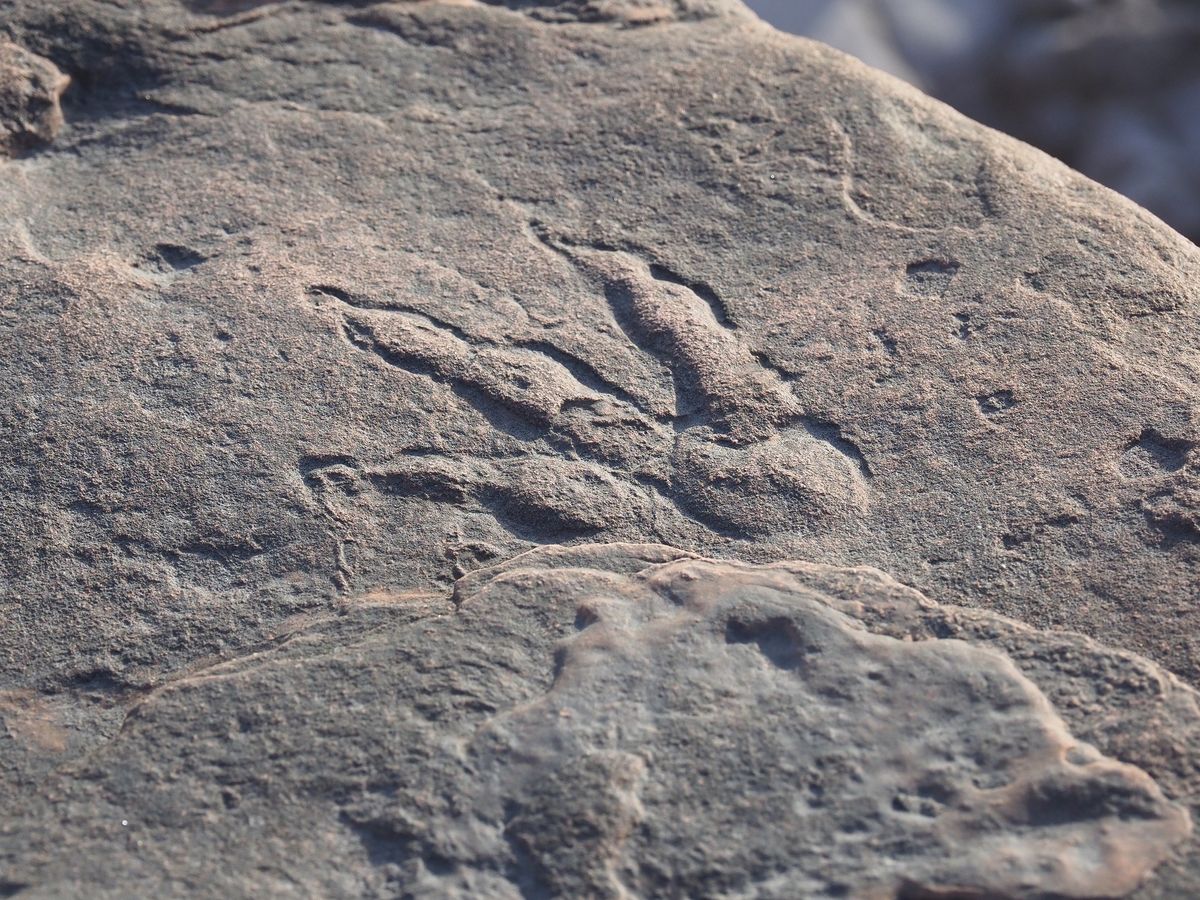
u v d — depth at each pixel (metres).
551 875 0.37
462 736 0.39
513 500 0.42
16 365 0.44
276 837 0.38
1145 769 0.38
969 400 0.43
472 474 0.43
